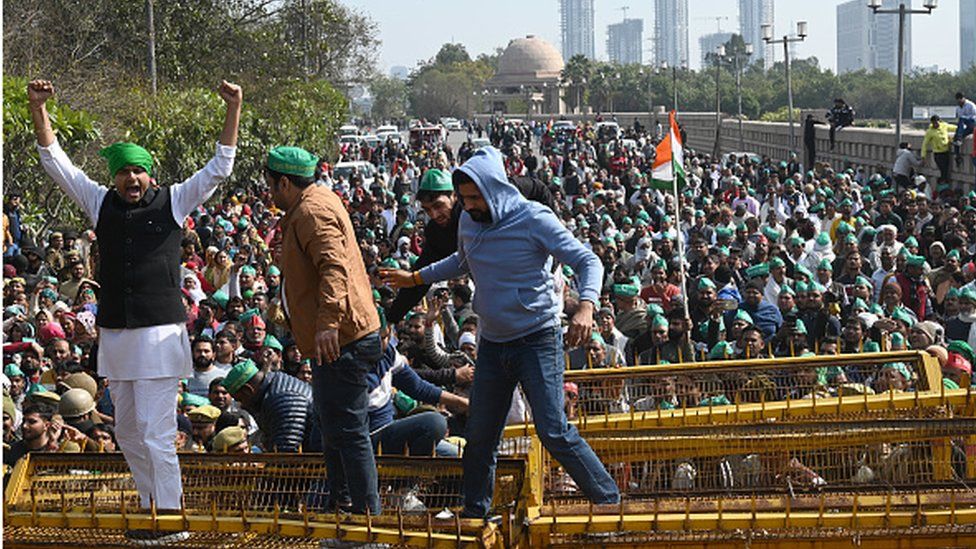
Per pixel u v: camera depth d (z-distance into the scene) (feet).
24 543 18.06
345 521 17.21
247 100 142.31
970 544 16.97
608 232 73.92
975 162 105.91
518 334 18.34
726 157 163.53
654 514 17.21
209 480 20.31
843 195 99.86
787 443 20.25
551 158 171.22
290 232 18.61
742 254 66.80
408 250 72.95
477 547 16.21
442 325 46.60
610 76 500.74
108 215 20.18
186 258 57.21
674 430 20.03
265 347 37.63
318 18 171.53
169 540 17.87
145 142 100.27
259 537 17.79
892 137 135.95
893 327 42.91
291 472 19.97
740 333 44.78
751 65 611.06
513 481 19.25
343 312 18.13
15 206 63.72
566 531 17.21
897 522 16.99
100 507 18.97
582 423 22.94
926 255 69.10
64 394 31.30
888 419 20.03
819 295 47.83
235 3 151.02
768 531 17.26
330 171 150.30
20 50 100.78
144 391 20.04
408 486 19.63
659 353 43.45
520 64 595.47
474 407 18.67
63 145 75.66
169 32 135.54
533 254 18.34
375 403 23.45
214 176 20.53
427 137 262.47
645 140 234.17
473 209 18.43
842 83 474.49
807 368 25.14
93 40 125.29
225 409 33.06
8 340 43.01
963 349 40.24
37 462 20.62
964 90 447.01
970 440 21.27
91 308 48.34
